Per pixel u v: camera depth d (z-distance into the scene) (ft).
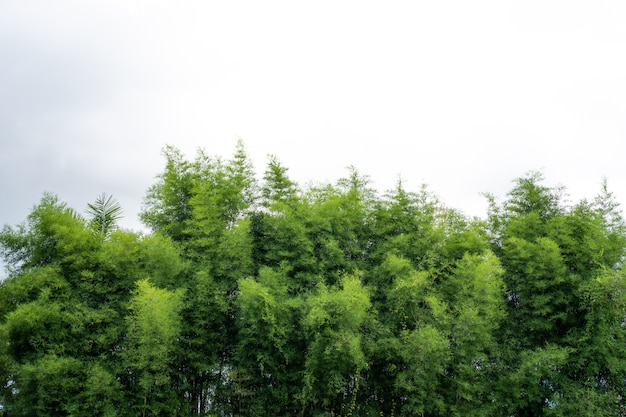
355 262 59.88
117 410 47.88
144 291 46.98
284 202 61.26
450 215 67.26
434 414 53.67
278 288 52.60
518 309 60.39
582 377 56.75
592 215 61.52
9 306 47.96
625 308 53.52
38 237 51.11
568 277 57.41
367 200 65.21
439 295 56.44
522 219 62.44
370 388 56.44
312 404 53.36
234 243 54.60
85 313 48.32
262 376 54.24
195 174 61.26
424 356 50.11
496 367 56.08
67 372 46.68
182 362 54.75
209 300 53.26
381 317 56.75
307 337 50.19
